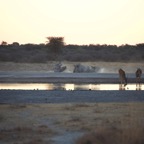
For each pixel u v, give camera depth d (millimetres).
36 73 169625
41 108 65062
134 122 49062
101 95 88812
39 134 43625
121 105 70250
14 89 103062
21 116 56469
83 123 50438
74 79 141750
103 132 37688
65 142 39438
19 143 39125
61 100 79438
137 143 35469
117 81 137750
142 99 83312
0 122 51500
